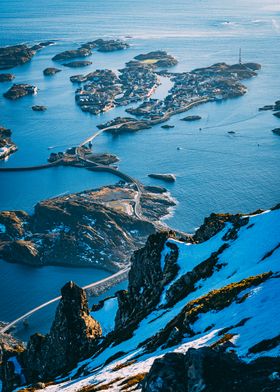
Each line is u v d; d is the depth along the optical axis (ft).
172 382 242.17
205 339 330.54
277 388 213.46
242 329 310.45
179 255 586.86
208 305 386.73
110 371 396.57
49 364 572.92
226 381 229.25
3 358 620.49
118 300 627.87
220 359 241.76
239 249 523.29
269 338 268.82
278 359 239.09
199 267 532.73
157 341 406.62
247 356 257.34
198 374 233.76
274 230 521.24
